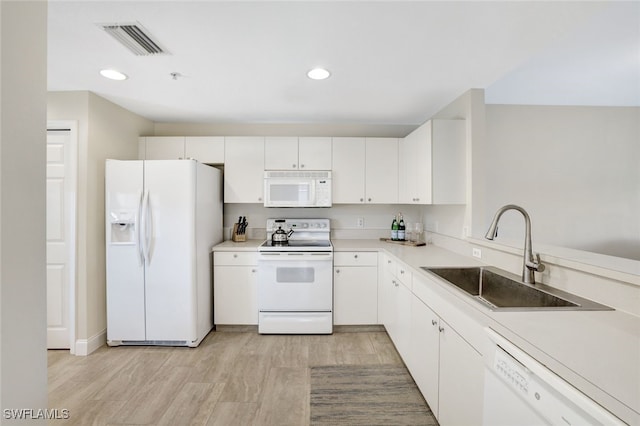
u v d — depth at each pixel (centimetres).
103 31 161
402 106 286
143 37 167
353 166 327
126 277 259
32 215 90
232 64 199
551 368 81
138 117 319
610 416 63
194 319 261
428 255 249
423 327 183
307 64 199
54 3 136
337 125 351
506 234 310
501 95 285
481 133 237
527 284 158
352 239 360
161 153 322
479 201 236
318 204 320
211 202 300
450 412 146
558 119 312
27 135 88
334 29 159
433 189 243
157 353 253
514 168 310
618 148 315
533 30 159
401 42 171
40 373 93
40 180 92
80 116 248
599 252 314
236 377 217
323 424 171
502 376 99
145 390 202
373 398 194
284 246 300
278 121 341
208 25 155
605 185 315
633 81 254
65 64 200
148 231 257
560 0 134
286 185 319
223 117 325
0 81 80
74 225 247
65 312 256
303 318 291
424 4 138
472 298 137
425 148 255
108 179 256
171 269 259
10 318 84
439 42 171
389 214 358
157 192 258
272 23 153
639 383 72
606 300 126
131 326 261
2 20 80
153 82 230
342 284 296
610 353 87
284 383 210
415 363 198
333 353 254
